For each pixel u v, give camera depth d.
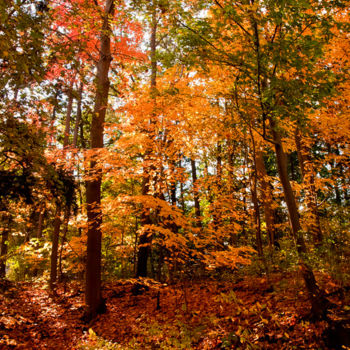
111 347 4.13
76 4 5.87
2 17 3.43
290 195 5.40
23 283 11.31
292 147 9.01
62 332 6.48
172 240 6.12
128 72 9.25
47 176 4.69
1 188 4.42
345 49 6.67
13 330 6.07
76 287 10.05
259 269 7.07
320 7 4.22
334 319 4.29
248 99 5.98
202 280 9.20
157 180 7.83
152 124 7.72
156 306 7.61
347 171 8.36
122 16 7.35
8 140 4.32
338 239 5.11
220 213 7.96
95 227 8.12
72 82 9.16
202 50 5.11
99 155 7.40
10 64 4.10
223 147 10.65
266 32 5.35
